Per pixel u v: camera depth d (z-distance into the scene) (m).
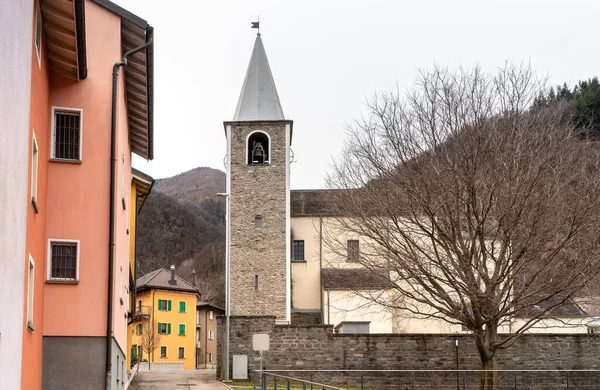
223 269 101.19
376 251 30.84
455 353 32.28
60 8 14.92
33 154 14.78
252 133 46.72
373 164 29.66
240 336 33.28
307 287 47.50
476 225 27.94
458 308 27.36
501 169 26.64
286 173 46.19
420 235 30.44
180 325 77.44
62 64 17.52
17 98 10.64
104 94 18.52
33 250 14.57
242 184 46.12
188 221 106.94
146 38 19.45
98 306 17.83
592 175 27.50
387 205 28.69
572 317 38.78
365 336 32.69
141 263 98.81
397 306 30.97
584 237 26.70
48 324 17.55
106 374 17.59
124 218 22.78
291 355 32.88
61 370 17.45
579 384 29.47
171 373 42.75
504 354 32.53
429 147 28.39
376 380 30.81
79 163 18.14
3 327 10.04
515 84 29.05
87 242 17.97
